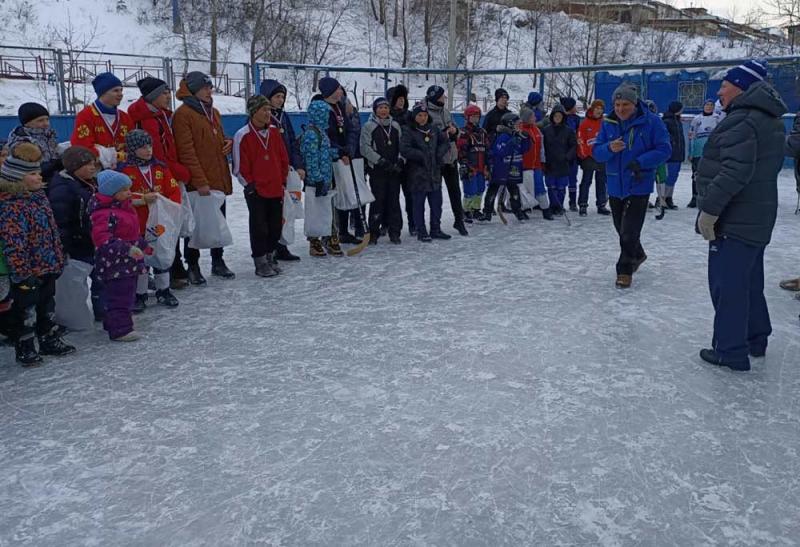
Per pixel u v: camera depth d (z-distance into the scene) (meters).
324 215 6.82
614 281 5.94
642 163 5.48
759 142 3.59
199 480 2.80
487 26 42.97
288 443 3.09
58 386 3.78
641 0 50.38
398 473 2.83
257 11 35.19
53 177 4.53
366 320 4.87
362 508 2.59
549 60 41.16
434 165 7.58
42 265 3.98
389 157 7.32
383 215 7.70
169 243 5.11
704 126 10.11
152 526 2.50
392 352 4.22
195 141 5.56
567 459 2.93
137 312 5.09
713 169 3.71
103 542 2.41
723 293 3.84
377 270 6.39
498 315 4.96
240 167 5.92
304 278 6.12
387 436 3.15
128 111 5.25
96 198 4.40
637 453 2.98
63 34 29.84
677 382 3.74
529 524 2.49
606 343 4.36
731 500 2.63
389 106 7.27
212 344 4.41
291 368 3.98
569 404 3.47
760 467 2.87
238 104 23.31
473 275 6.17
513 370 3.92
